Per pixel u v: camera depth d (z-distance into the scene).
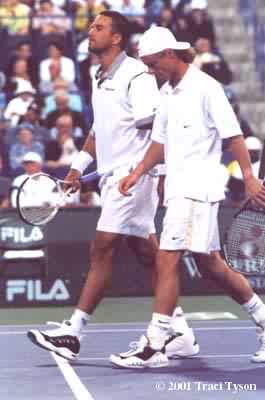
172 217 16.53
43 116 37.28
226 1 47.00
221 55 42.47
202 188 16.55
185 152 16.58
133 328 22.17
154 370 16.72
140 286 27.23
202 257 17.16
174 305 16.72
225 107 16.39
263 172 16.86
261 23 44.47
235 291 17.30
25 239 26.28
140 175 16.92
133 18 42.41
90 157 18.83
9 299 26.25
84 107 37.78
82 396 14.51
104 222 17.83
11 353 18.62
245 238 16.36
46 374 16.42
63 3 42.22
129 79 17.56
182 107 16.56
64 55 40.62
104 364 17.38
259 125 42.91
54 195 18.45
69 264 26.50
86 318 17.73
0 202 28.69
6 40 40.81
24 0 41.75
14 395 14.65
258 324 17.44
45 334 17.41
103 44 17.67
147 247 18.36
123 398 14.32
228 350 18.80
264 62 44.00
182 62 16.69
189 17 41.66
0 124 35.88
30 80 39.28
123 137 17.75
